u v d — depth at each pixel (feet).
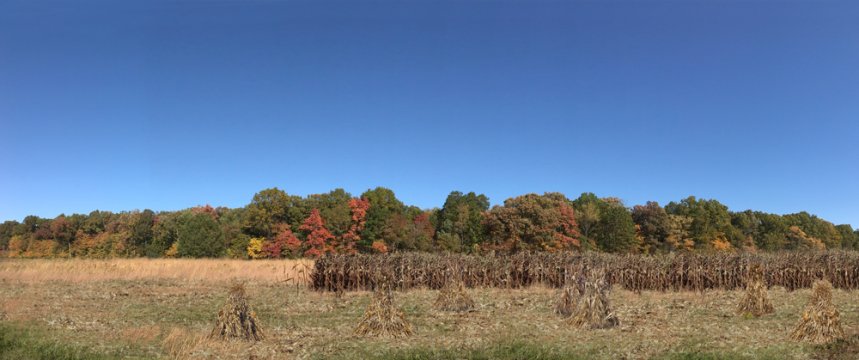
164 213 282.97
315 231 214.07
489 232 223.92
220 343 37.29
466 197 287.48
